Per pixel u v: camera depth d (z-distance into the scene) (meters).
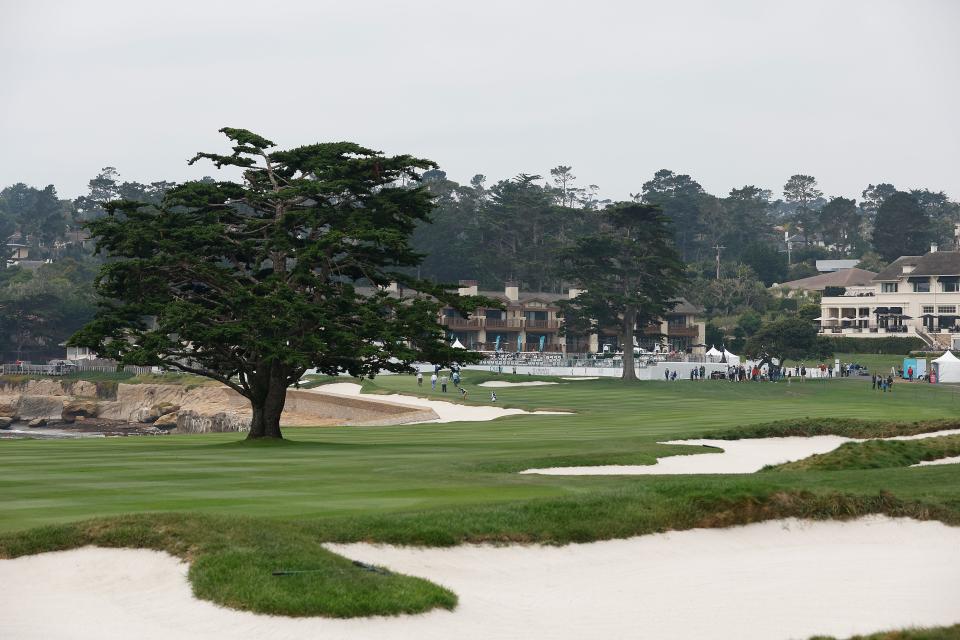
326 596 41.41
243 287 121.25
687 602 46.31
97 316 123.12
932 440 100.06
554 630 41.81
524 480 76.62
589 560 53.19
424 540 51.66
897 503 63.75
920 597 47.44
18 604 41.81
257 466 86.75
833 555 56.25
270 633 38.88
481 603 44.69
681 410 188.12
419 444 116.56
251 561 44.72
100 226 123.44
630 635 41.41
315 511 59.44
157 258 119.81
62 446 117.94
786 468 90.81
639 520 58.09
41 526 51.88
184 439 136.50
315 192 125.56
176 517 50.12
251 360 125.44
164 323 116.56
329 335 120.56
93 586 44.06
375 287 139.75
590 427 147.88
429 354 126.94
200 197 126.56
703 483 65.94
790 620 43.72
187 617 40.28
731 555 56.09
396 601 41.66
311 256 119.94
